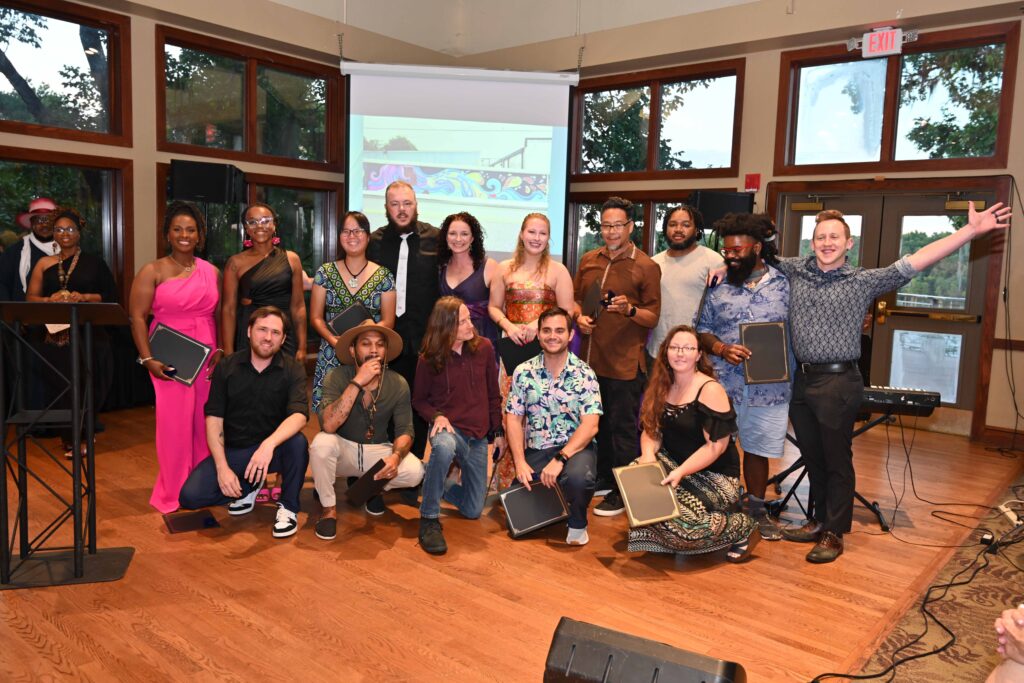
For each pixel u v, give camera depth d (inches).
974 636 97.0
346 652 89.3
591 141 287.3
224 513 137.6
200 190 217.0
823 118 237.3
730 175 250.2
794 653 92.0
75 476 105.7
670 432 123.3
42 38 207.8
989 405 213.2
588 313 141.2
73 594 102.7
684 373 121.3
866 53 216.4
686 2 246.4
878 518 140.3
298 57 259.8
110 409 220.4
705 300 136.5
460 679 84.2
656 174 266.7
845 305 120.6
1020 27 200.5
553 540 128.9
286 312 149.7
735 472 123.9
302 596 104.0
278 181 258.5
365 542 125.3
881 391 144.9
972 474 178.1
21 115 205.8
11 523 128.2
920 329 229.3
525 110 253.0
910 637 96.6
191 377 130.6
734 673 49.9
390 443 133.5
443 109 251.8
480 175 253.8
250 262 147.3
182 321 137.5
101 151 215.5
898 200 228.1
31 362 162.9
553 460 124.5
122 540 123.0
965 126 214.2
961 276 221.6
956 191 216.1
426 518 123.6
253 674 83.9
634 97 274.2
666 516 113.3
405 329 145.6
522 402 129.6
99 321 109.0
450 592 106.7
